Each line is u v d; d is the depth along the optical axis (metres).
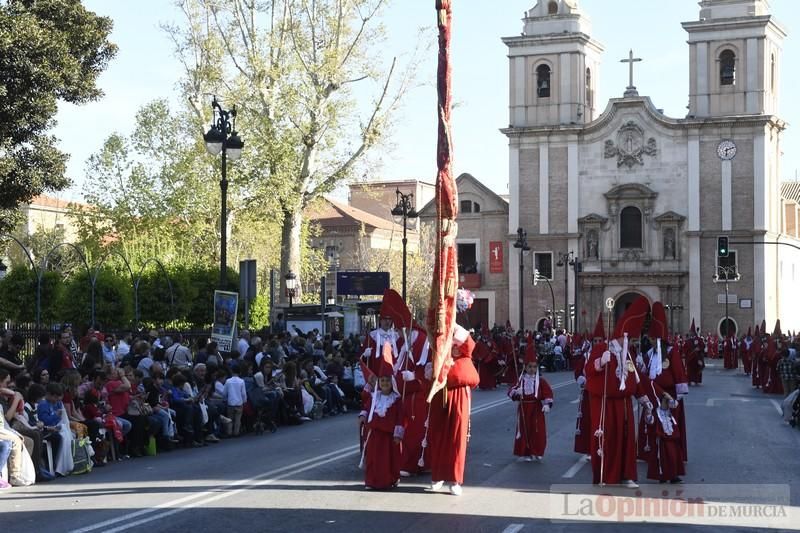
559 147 77.12
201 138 50.31
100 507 13.47
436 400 14.55
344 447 20.41
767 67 73.62
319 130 47.03
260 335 32.16
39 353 22.23
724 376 53.19
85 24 35.16
